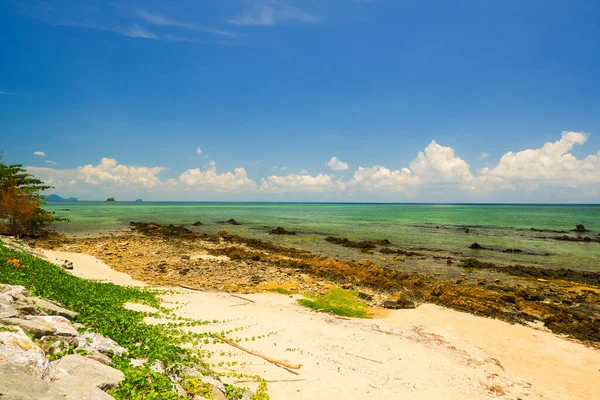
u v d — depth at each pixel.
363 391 12.65
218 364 13.26
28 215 48.28
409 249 51.34
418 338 19.30
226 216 123.50
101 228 73.56
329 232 71.88
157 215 124.81
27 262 20.86
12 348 7.12
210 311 20.83
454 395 13.23
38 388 5.93
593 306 26.44
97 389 6.69
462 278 34.88
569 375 15.93
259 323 19.20
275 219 110.19
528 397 13.68
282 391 11.80
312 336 17.95
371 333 19.50
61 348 8.65
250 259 40.66
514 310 25.48
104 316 13.86
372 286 30.53
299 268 36.91
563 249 51.16
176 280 30.27
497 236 65.69
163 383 8.49
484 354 17.66
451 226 86.88
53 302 13.06
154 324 16.45
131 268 34.19
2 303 9.91
